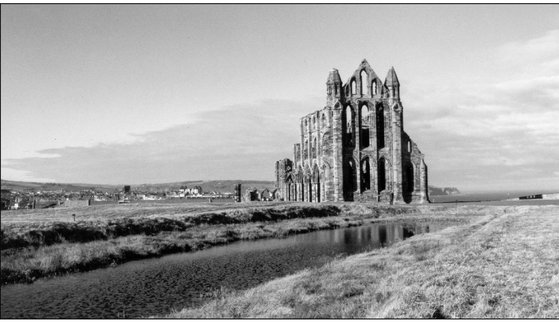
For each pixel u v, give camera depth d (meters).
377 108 98.12
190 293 24.06
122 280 27.62
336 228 59.69
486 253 24.62
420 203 94.06
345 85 97.19
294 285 21.53
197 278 27.97
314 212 72.19
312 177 101.25
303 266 31.05
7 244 33.97
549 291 16.17
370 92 97.44
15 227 37.81
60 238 37.88
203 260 34.72
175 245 40.50
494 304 15.00
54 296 23.81
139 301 22.62
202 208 71.62
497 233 35.69
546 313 13.57
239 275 28.58
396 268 24.09
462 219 66.81
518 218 51.34
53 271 29.50
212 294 23.47
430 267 21.97
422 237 40.44
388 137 96.62
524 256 22.97
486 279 18.25
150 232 45.94
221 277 28.11
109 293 24.38
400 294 16.69
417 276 20.05
